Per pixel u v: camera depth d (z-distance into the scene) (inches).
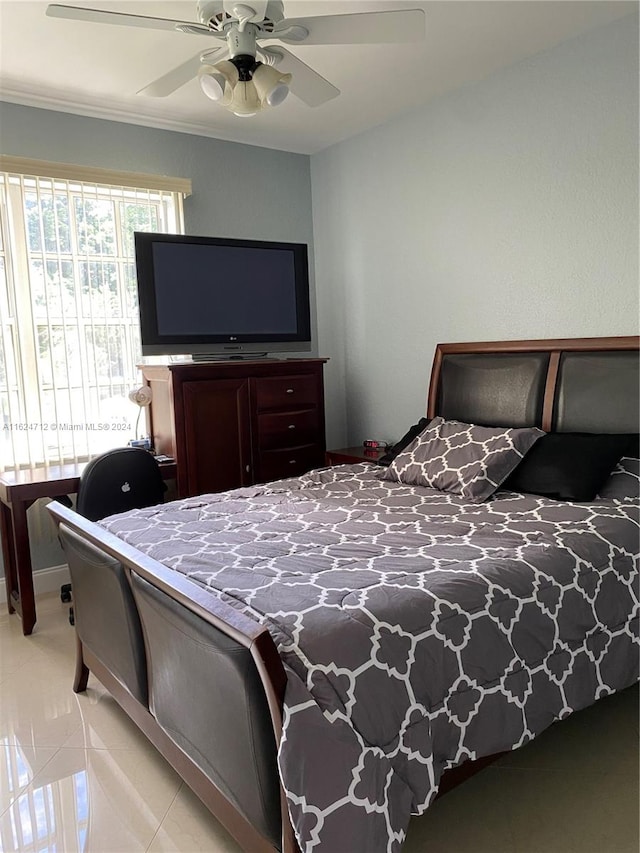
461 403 134.8
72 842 68.3
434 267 146.6
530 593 70.9
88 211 140.3
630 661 80.4
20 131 131.2
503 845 65.4
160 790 76.5
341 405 179.5
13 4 95.3
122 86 126.8
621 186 111.0
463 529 87.1
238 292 153.2
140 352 148.3
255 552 78.7
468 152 135.6
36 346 134.3
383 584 66.2
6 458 132.5
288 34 81.8
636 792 72.7
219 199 161.0
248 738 54.8
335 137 163.9
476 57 120.3
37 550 139.6
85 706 95.8
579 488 98.9
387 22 78.7
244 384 147.6
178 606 62.3
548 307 124.6
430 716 59.8
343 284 173.2
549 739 83.2
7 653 113.2
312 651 55.4
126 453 120.4
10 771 80.7
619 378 109.8
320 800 50.5
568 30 111.5
